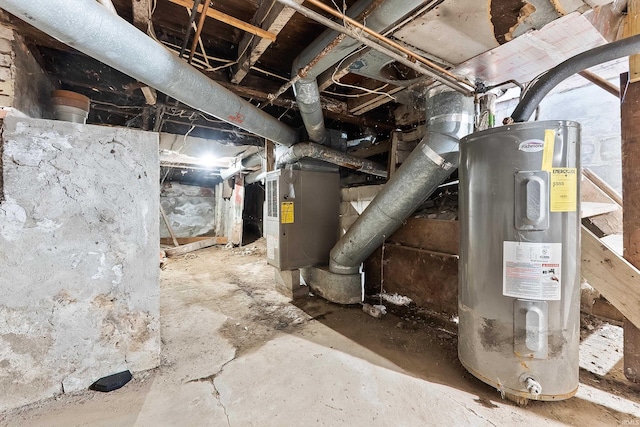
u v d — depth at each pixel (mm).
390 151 2924
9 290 1287
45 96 1835
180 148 3832
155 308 1626
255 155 4426
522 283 1306
